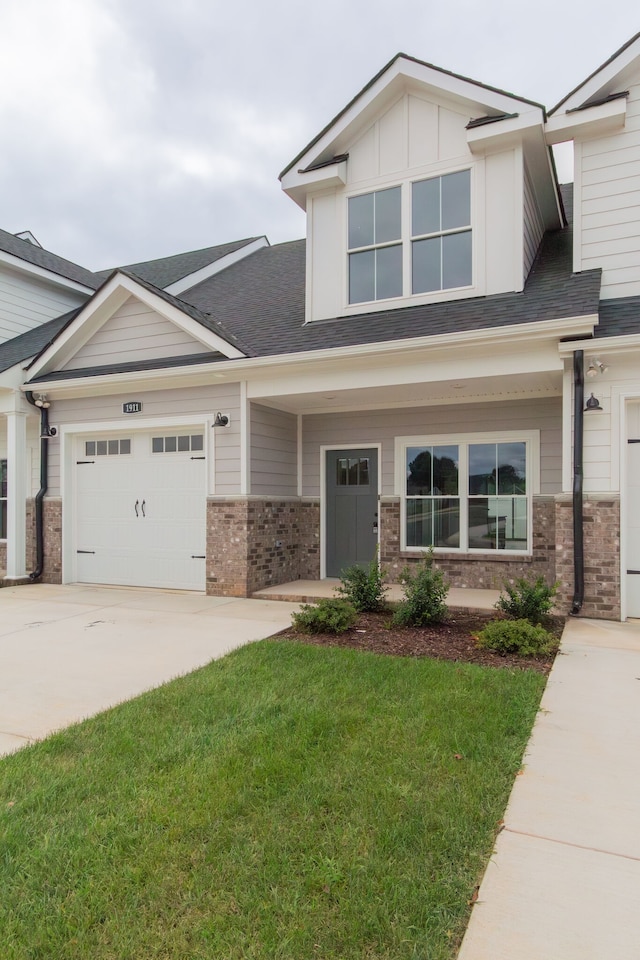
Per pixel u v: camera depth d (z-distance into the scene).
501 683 4.50
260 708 4.03
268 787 2.98
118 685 4.70
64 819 2.73
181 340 9.21
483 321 7.14
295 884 2.28
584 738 3.64
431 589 6.55
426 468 9.34
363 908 2.14
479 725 3.72
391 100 8.57
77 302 14.20
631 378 6.62
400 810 2.77
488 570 8.78
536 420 8.64
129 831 2.62
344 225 8.85
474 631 6.23
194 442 9.21
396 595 8.25
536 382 7.61
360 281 8.80
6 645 5.96
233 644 5.93
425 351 7.26
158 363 9.12
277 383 8.41
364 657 5.25
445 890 2.25
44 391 9.87
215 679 4.70
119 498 9.83
